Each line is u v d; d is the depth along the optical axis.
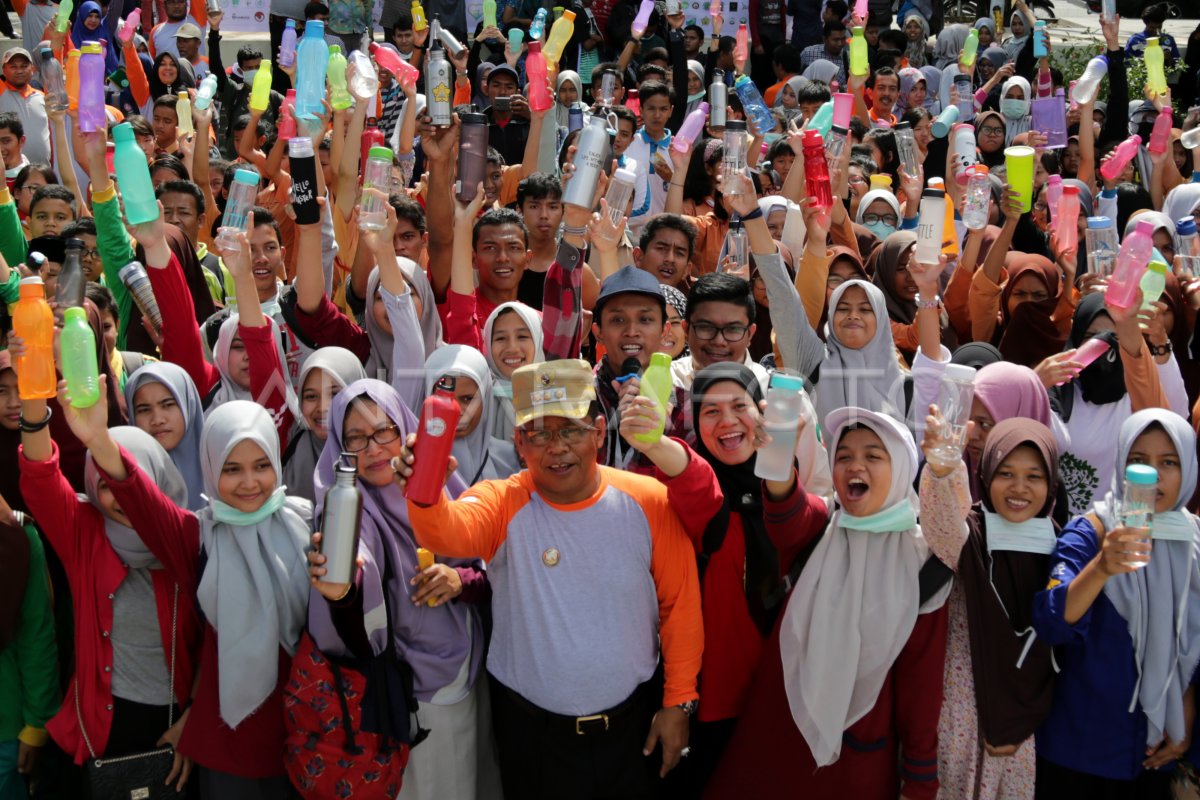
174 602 3.23
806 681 3.07
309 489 3.63
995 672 3.06
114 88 9.15
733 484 3.26
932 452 2.96
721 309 3.64
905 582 3.04
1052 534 3.11
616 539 3.03
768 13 11.17
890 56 10.55
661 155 6.95
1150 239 3.64
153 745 3.23
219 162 6.71
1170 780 3.27
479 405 3.51
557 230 5.11
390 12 10.27
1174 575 3.14
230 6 10.25
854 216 6.34
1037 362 5.07
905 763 3.10
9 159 6.73
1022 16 11.19
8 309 4.04
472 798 3.29
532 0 10.75
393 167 4.93
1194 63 11.51
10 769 3.29
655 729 3.10
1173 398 4.02
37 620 3.29
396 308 3.78
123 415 3.93
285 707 3.07
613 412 3.58
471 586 3.19
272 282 4.83
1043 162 7.22
